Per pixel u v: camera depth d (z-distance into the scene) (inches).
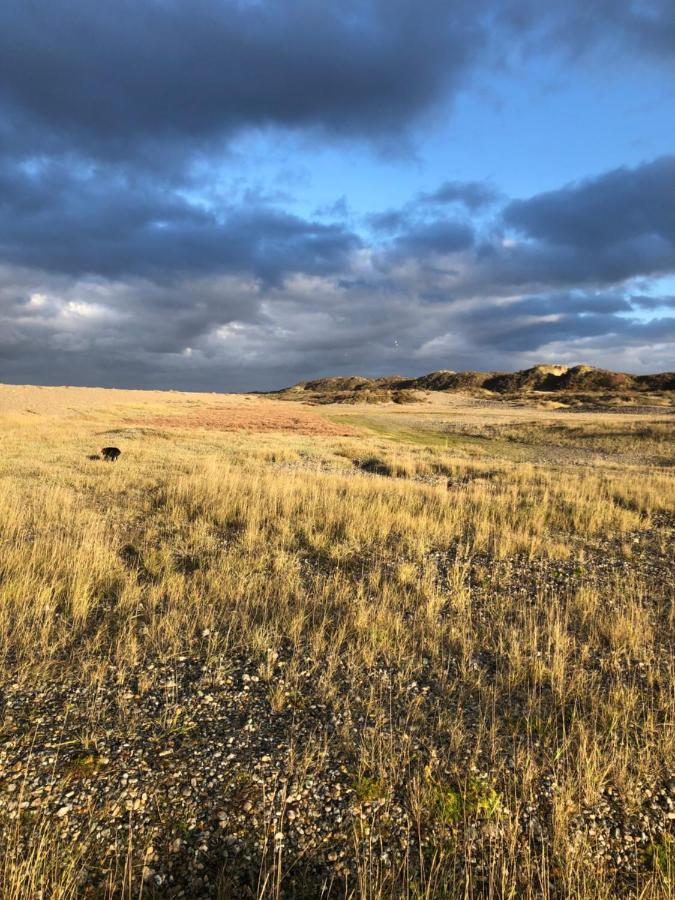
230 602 222.8
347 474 711.7
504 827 106.1
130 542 311.6
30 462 625.3
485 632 204.8
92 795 111.2
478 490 538.3
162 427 1370.6
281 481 510.3
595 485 585.3
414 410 3735.2
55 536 296.0
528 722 143.6
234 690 156.8
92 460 671.8
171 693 153.6
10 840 97.8
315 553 314.3
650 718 142.4
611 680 168.6
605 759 125.6
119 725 136.6
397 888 92.7
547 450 1316.4
